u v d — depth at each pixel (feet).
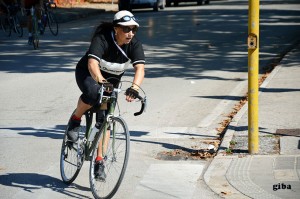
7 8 95.50
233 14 130.52
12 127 37.88
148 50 74.33
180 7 160.45
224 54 71.15
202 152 31.63
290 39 84.33
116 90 23.59
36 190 26.08
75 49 76.33
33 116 40.73
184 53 71.77
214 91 49.47
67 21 124.26
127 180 27.32
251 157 29.60
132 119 39.68
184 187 26.30
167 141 34.24
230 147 31.58
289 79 50.96
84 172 28.84
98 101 24.02
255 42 29.40
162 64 63.57
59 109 42.73
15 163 30.30
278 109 39.60
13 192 25.81
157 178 27.63
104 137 24.56
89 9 148.05
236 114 38.96
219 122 38.75
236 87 51.24
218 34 91.56
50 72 58.90
